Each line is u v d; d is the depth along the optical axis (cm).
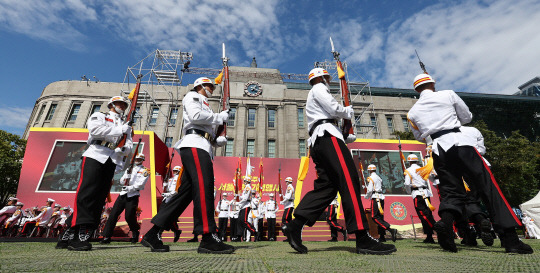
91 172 303
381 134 2839
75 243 274
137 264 148
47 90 2833
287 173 1403
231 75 2922
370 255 211
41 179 1080
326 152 248
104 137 322
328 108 257
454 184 269
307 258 186
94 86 2794
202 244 238
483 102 3412
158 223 259
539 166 2177
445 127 278
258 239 955
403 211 1188
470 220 391
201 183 254
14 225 1009
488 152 2041
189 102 283
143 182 616
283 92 2878
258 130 2705
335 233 797
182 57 2312
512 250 222
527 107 3416
